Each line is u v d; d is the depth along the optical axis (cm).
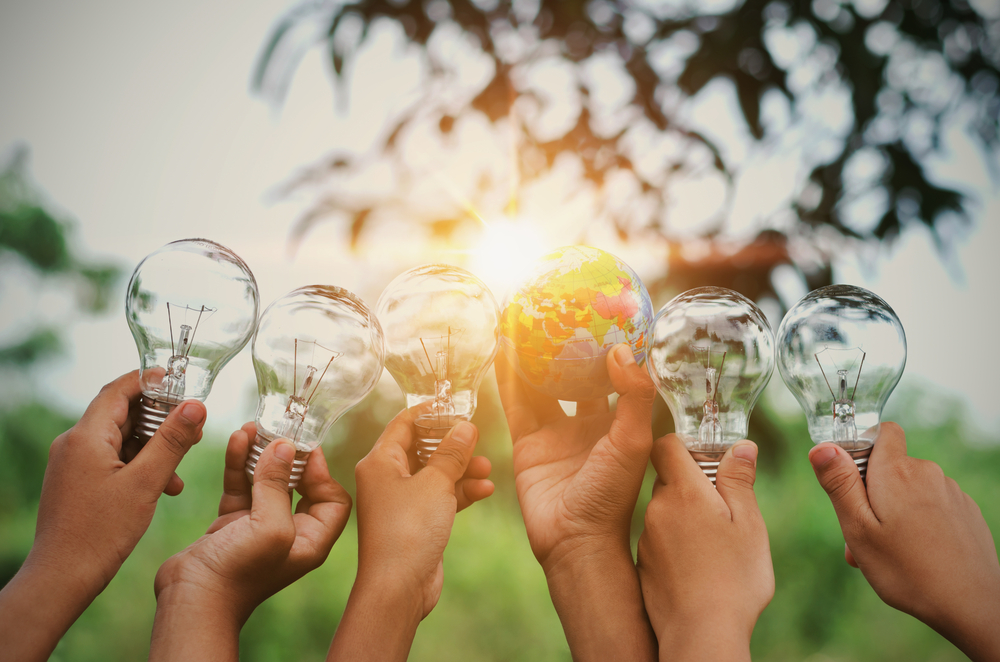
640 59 232
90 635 483
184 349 123
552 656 459
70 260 770
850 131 222
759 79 221
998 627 107
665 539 116
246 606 116
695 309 120
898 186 222
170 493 130
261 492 115
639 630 119
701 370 118
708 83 223
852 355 117
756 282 211
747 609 109
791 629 516
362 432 263
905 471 117
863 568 117
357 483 128
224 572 111
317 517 129
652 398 120
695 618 109
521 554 491
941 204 221
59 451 118
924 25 222
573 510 126
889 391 122
